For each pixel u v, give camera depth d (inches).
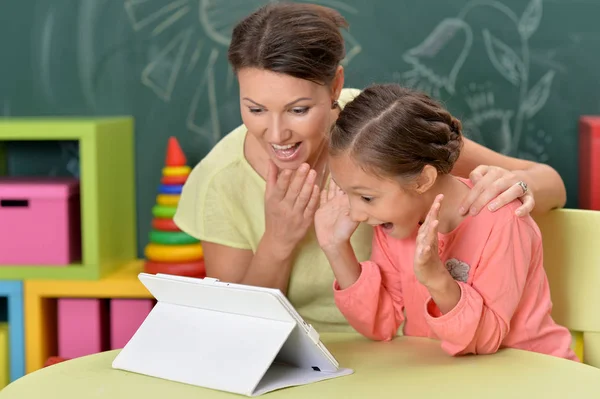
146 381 55.6
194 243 97.6
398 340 65.8
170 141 99.3
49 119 105.4
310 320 79.0
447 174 65.7
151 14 106.7
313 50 63.6
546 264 75.5
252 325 55.3
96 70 107.7
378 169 59.8
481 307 59.5
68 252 97.0
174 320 58.8
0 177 106.9
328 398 51.9
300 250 76.7
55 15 107.2
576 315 74.4
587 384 54.2
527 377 55.6
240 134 78.5
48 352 99.7
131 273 99.7
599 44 104.5
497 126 105.7
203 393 53.0
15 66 108.0
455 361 59.2
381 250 68.8
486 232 62.3
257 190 77.2
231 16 106.0
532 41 104.7
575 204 105.9
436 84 105.4
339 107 73.6
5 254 97.0
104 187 97.9
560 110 105.3
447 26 104.7
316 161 74.7
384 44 105.3
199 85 107.0
